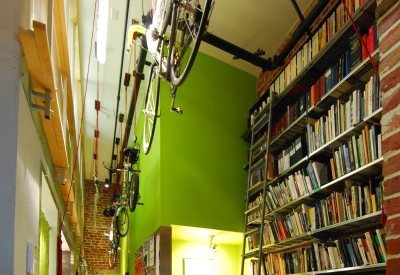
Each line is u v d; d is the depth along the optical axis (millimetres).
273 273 3418
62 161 2850
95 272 8047
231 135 4457
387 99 1679
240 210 4098
